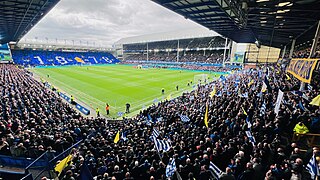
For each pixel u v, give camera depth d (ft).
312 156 18.02
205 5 55.47
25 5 73.46
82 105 79.82
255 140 25.27
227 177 16.01
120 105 80.43
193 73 194.39
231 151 22.08
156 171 20.06
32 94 66.69
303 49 141.90
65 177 18.24
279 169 17.31
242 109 36.01
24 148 25.71
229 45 233.76
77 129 35.65
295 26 72.79
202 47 286.05
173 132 34.83
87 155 24.07
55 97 74.43
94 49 390.42
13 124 35.68
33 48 302.45
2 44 238.27
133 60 359.66
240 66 219.61
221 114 38.86
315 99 26.50
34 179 20.88
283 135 28.89
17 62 255.09
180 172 19.13
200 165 19.85
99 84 124.06
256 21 67.97
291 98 39.47
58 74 171.32
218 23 80.38
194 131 30.55
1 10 79.05
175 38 280.31
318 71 52.95
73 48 358.64
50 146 27.14
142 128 39.73
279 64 125.18
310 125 26.25
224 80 112.16
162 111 52.54
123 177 19.93
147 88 114.11
